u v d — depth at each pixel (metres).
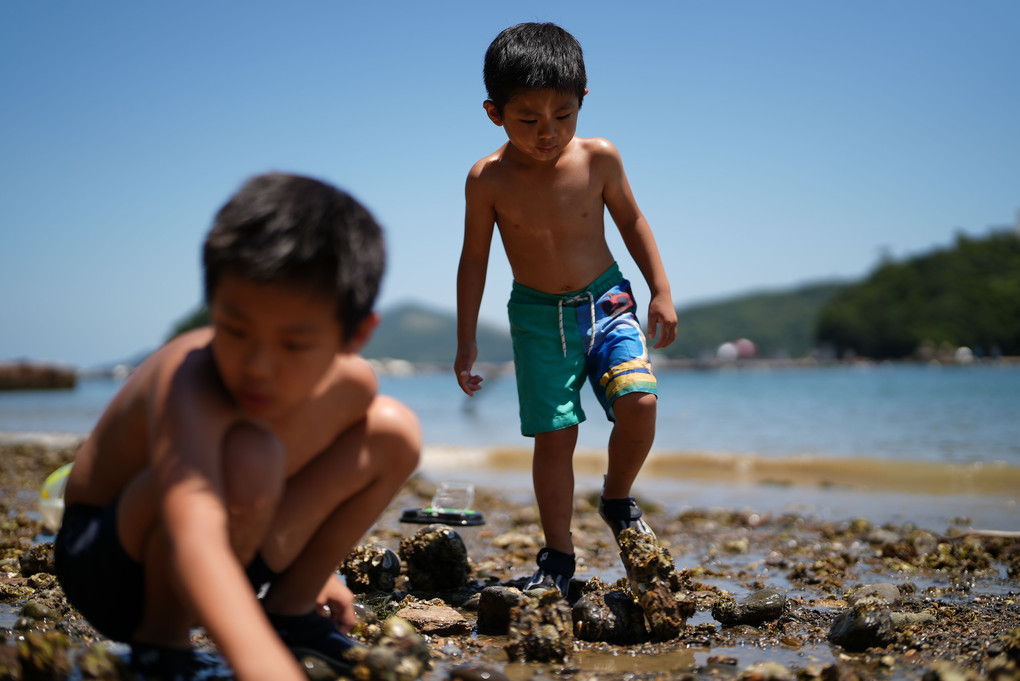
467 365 3.27
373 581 3.16
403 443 1.87
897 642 2.38
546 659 2.26
